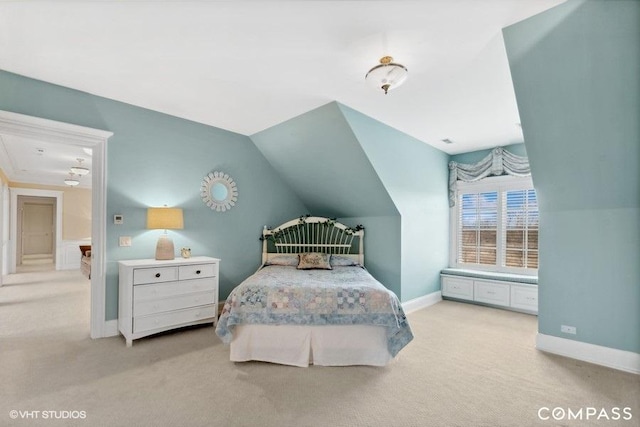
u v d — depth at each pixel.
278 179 4.95
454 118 3.65
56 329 3.41
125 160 3.35
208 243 4.06
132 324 2.97
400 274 4.25
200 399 2.11
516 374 2.51
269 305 2.73
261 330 2.73
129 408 1.99
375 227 4.57
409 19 1.95
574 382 2.38
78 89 3.01
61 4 1.82
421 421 1.90
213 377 2.42
